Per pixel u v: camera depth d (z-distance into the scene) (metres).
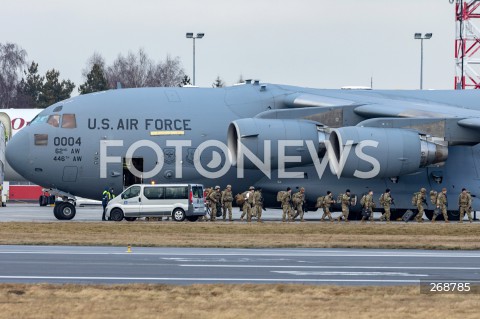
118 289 49.47
